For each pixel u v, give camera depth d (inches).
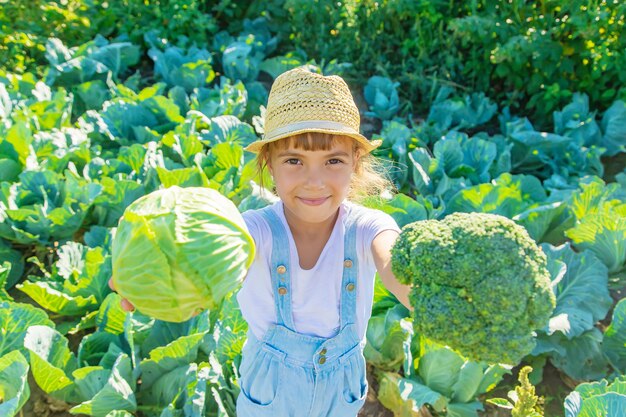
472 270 64.6
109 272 157.4
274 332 95.3
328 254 92.2
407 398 131.3
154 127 240.7
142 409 134.4
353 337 96.7
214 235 78.5
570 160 231.8
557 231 188.9
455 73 279.9
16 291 179.6
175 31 307.9
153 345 144.7
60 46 272.2
